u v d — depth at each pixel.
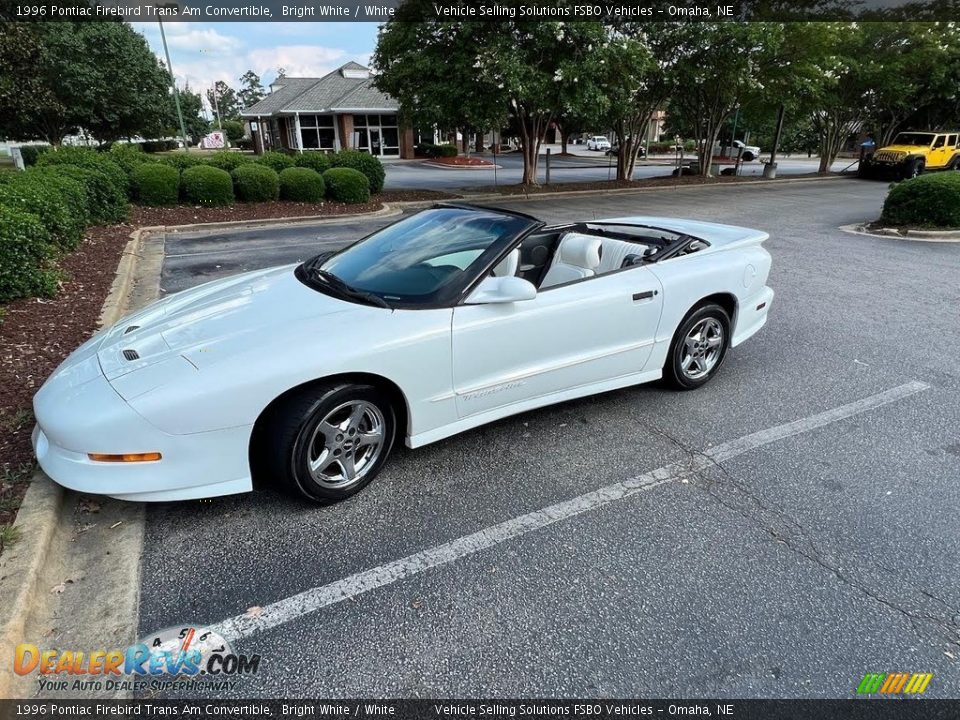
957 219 11.09
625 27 17.80
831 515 2.95
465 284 3.21
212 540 2.73
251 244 10.32
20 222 6.05
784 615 2.34
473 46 14.82
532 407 3.59
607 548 2.71
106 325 5.34
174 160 14.86
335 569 2.57
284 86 46.41
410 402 3.04
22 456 3.12
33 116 26.42
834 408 4.12
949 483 3.22
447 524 2.87
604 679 2.07
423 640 2.22
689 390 4.39
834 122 27.83
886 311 6.43
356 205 14.90
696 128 24.41
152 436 2.52
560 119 20.27
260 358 2.69
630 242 4.55
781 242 10.55
